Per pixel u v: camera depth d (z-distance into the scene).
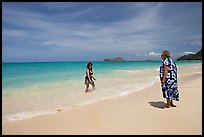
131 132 5.03
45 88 11.59
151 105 7.51
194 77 17.36
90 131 5.14
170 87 7.04
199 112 6.51
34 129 5.30
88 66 10.90
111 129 5.22
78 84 13.27
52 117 6.20
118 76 19.00
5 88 11.42
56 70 27.52
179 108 7.00
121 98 8.85
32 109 7.18
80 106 7.48
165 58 7.06
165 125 5.43
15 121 5.88
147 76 19.08
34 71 25.28
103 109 7.02
